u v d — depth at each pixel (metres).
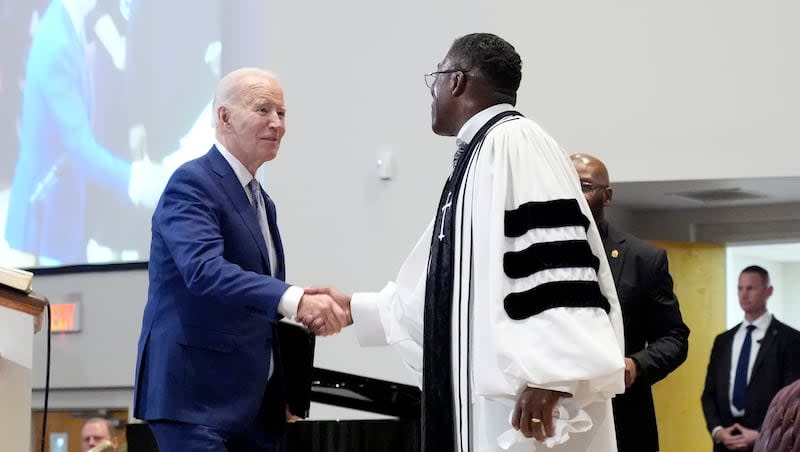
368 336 3.32
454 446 2.81
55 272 8.00
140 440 4.35
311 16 7.10
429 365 2.86
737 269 7.86
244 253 3.39
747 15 6.40
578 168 4.13
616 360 2.57
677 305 4.15
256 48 7.38
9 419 2.98
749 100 6.37
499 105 2.99
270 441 3.46
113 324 7.86
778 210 7.18
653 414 4.00
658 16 6.51
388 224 6.88
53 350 7.99
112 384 7.84
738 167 6.35
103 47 7.96
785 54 6.35
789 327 6.69
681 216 7.37
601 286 2.79
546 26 6.65
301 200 7.02
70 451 7.93
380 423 4.79
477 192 2.81
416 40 6.93
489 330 2.65
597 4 6.59
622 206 7.29
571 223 2.69
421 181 6.85
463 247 2.82
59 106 8.07
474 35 3.05
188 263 3.22
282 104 3.51
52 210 8.05
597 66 6.57
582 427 2.64
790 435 3.10
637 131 6.49
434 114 3.07
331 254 6.95
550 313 2.60
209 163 3.44
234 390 3.32
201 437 3.25
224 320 3.33
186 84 7.72
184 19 7.73
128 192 7.88
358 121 6.98
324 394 4.86
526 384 2.58
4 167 8.17
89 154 7.98
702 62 6.45
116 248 7.90
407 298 3.20
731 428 6.59
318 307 3.24
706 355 7.24
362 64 7.00
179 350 3.30
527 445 2.71
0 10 8.24
